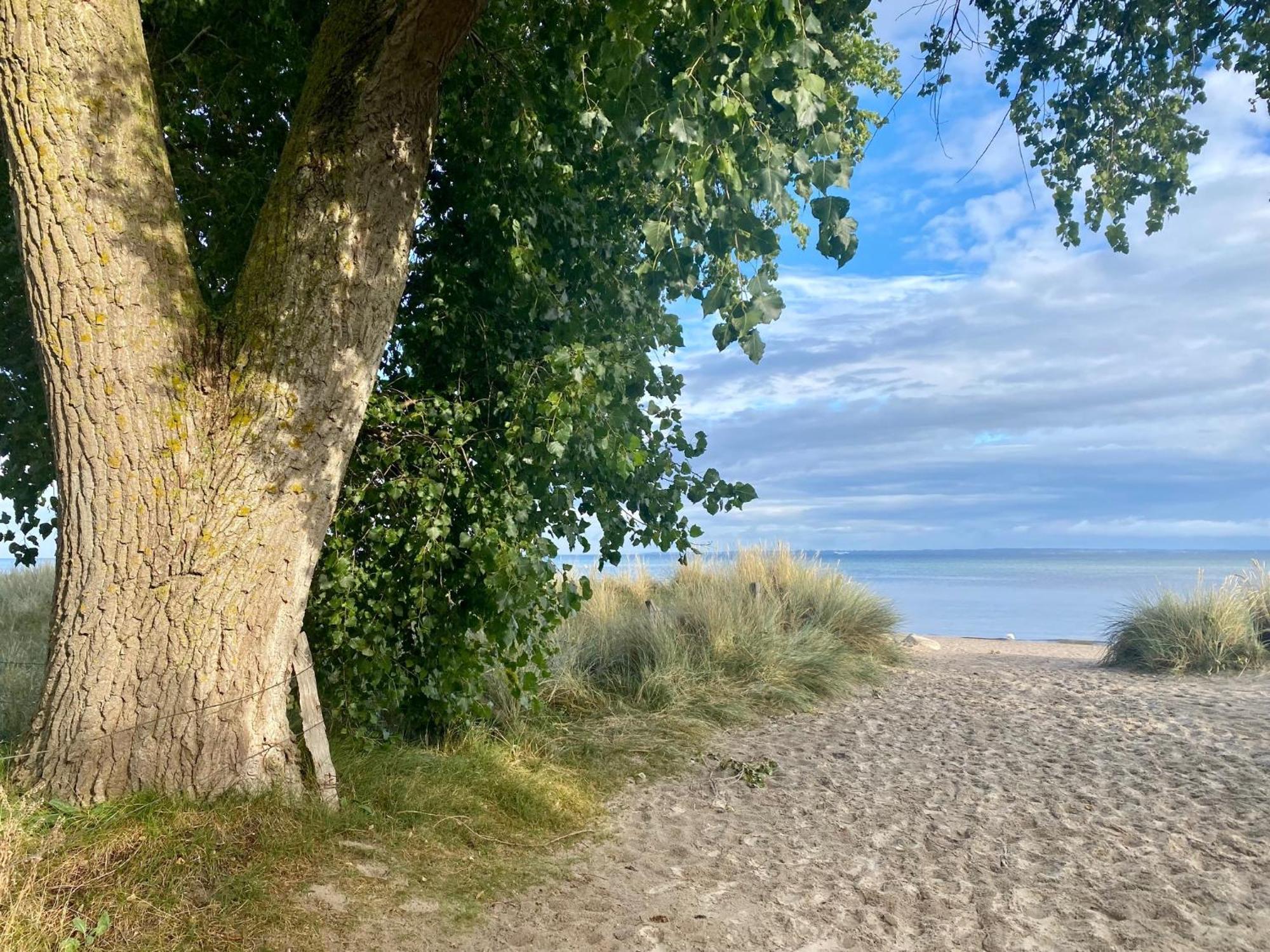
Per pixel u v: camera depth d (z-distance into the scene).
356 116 3.79
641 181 5.36
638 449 4.80
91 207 3.39
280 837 3.49
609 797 5.36
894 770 5.98
